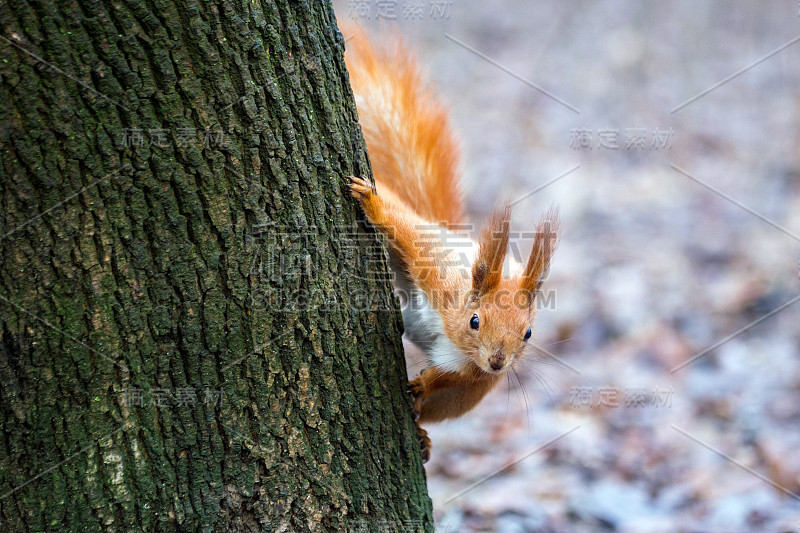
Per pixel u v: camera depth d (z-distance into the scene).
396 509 5.97
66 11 4.31
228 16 4.75
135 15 4.46
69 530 4.85
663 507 9.30
